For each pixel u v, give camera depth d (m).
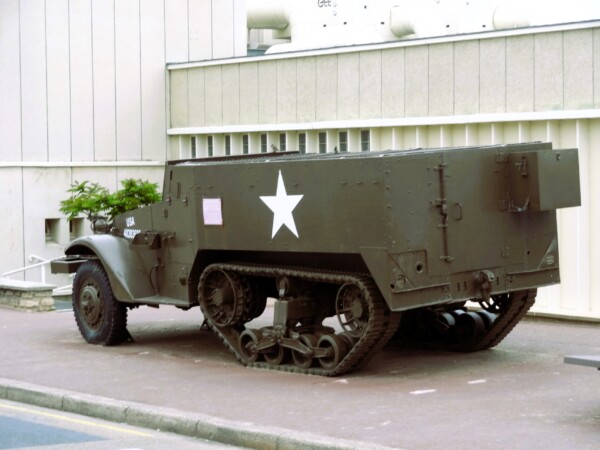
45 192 21.08
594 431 8.94
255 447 9.17
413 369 12.11
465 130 16.44
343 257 11.83
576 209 15.12
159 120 22.14
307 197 11.78
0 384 11.84
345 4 23.62
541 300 15.62
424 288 11.34
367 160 11.23
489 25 22.39
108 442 9.51
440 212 11.45
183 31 22.47
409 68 17.23
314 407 10.18
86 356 13.61
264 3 24.50
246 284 12.80
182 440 9.59
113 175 21.77
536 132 15.64
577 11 18.75
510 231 12.00
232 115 20.61
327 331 12.30
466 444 8.59
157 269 13.88
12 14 20.55
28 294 18.03
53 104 21.08
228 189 12.65
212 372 12.35
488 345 13.14
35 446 9.37
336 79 18.42
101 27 21.56
